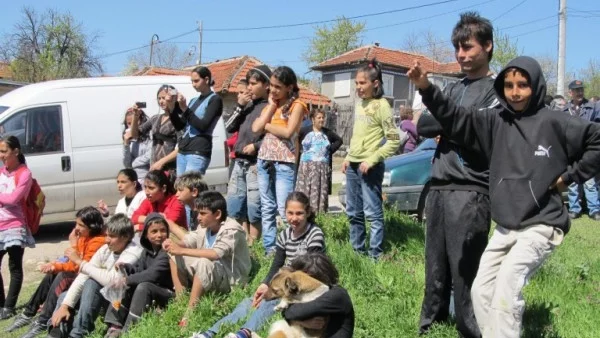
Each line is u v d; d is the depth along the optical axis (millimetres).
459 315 4488
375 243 7051
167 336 5461
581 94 11273
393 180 9594
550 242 3938
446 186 4539
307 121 9719
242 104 7977
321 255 4121
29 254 9930
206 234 6387
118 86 11258
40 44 47000
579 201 11164
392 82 39312
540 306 5426
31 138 10398
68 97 10797
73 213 10734
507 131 4086
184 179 6871
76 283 6332
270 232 7219
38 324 6633
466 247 4426
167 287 6312
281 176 7031
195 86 7723
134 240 6477
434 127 4520
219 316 5605
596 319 5348
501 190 4039
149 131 9781
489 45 4531
